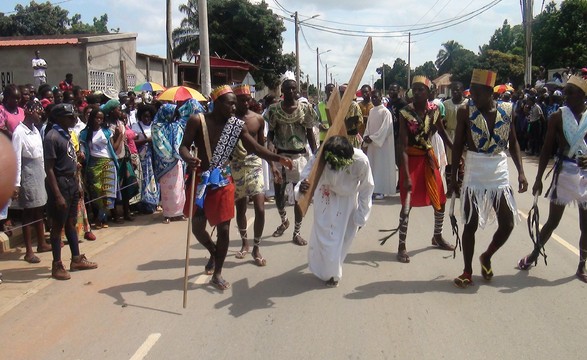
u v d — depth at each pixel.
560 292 5.02
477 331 4.22
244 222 6.43
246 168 6.16
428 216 8.48
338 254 5.22
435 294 5.03
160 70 26.97
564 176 5.31
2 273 5.91
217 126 5.27
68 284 5.51
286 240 7.15
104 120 8.22
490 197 5.04
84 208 7.33
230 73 34.41
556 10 37.03
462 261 6.05
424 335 4.16
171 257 6.46
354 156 5.12
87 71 19.34
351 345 4.03
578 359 3.76
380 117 8.97
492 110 5.00
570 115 5.21
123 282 5.55
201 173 5.23
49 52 19.33
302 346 4.03
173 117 8.42
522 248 6.48
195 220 5.45
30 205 6.31
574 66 34.50
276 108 7.23
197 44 38.97
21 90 7.61
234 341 4.14
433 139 9.13
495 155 5.04
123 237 7.53
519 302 4.79
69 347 4.09
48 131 5.98
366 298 4.96
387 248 6.66
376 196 10.13
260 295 5.11
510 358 3.79
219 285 5.29
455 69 53.22
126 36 21.77
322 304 4.84
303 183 4.98
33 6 39.19
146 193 8.90
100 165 7.87
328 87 9.98
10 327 4.47
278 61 41.16
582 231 5.35
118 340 4.20
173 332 4.32
